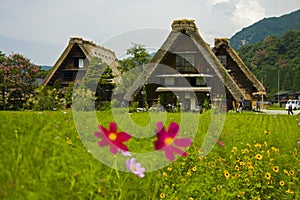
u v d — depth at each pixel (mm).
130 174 2742
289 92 76500
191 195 3168
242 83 28766
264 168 3930
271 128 8914
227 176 3623
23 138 2375
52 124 3523
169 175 3463
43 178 2178
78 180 2312
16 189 2105
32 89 27484
